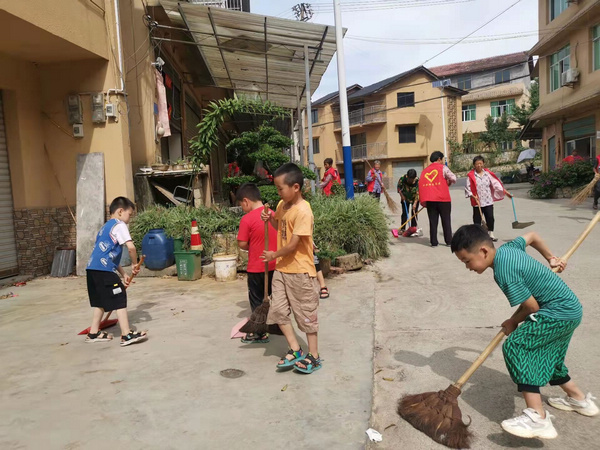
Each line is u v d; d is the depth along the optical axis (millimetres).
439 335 4605
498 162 41656
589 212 12469
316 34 10359
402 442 2904
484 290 6059
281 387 3580
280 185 3736
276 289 3863
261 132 8250
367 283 6656
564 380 3078
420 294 6043
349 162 10062
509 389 3498
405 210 10734
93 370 3998
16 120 7973
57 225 8625
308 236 3736
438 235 10484
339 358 4094
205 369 3953
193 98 16125
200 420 3129
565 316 2764
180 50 12820
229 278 7141
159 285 7078
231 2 14578
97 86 8438
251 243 4512
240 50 11117
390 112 39656
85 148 8539
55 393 3574
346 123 10000
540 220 11414
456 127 41656
